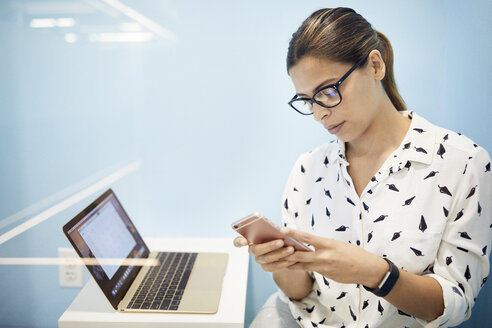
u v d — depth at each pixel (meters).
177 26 1.49
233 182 1.57
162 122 1.54
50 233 1.60
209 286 1.17
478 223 0.93
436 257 0.97
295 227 1.19
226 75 1.51
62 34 1.50
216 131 1.54
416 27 1.44
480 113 1.23
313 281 1.19
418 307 0.90
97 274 1.07
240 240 0.91
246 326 1.65
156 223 1.61
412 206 0.96
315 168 1.16
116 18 1.49
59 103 1.54
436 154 0.96
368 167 1.05
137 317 1.03
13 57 1.50
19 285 1.62
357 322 1.05
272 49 1.48
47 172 1.58
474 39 1.26
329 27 0.91
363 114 0.95
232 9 1.47
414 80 1.47
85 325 1.02
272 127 1.53
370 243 1.01
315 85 0.92
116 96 1.53
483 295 1.29
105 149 1.57
